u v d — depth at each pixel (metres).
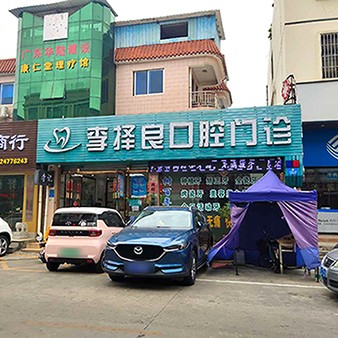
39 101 18.30
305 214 9.41
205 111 13.30
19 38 19.17
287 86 13.11
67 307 6.18
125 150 13.80
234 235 10.21
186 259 7.70
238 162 13.07
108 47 18.77
